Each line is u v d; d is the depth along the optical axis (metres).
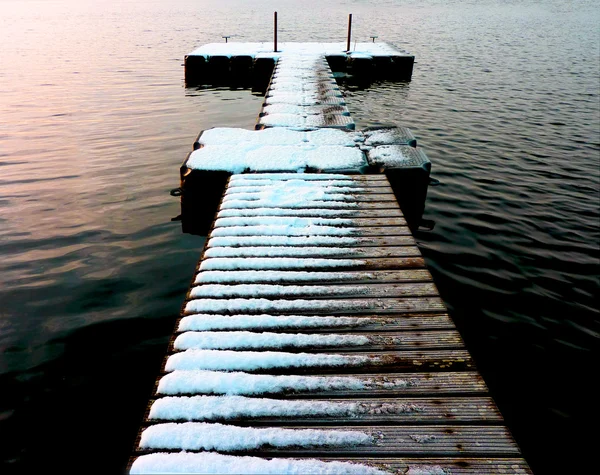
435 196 6.79
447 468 1.97
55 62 17.58
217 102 13.06
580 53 21.12
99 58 18.69
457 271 4.95
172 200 6.61
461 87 14.83
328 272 3.52
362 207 4.65
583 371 3.68
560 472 2.90
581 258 5.26
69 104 11.95
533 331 4.10
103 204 6.43
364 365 2.57
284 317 2.95
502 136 9.80
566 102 12.75
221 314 3.03
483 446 2.07
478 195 6.86
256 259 3.65
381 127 7.15
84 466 2.80
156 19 34.84
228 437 2.11
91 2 56.91
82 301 4.36
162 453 2.03
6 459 2.84
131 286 4.61
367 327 2.90
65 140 9.16
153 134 9.75
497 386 3.53
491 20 36.66
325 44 19.52
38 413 3.16
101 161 8.09
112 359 3.65
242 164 5.56
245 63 16.00
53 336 3.89
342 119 7.60
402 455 2.04
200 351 2.63
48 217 6.02
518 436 3.13
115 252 5.24
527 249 5.42
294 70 12.91
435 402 2.31
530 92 13.98
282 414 2.25
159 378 2.47
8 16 37.00
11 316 4.13
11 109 11.27
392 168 5.55
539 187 7.21
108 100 12.56
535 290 4.66
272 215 4.48
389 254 3.80
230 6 48.25
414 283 3.40
